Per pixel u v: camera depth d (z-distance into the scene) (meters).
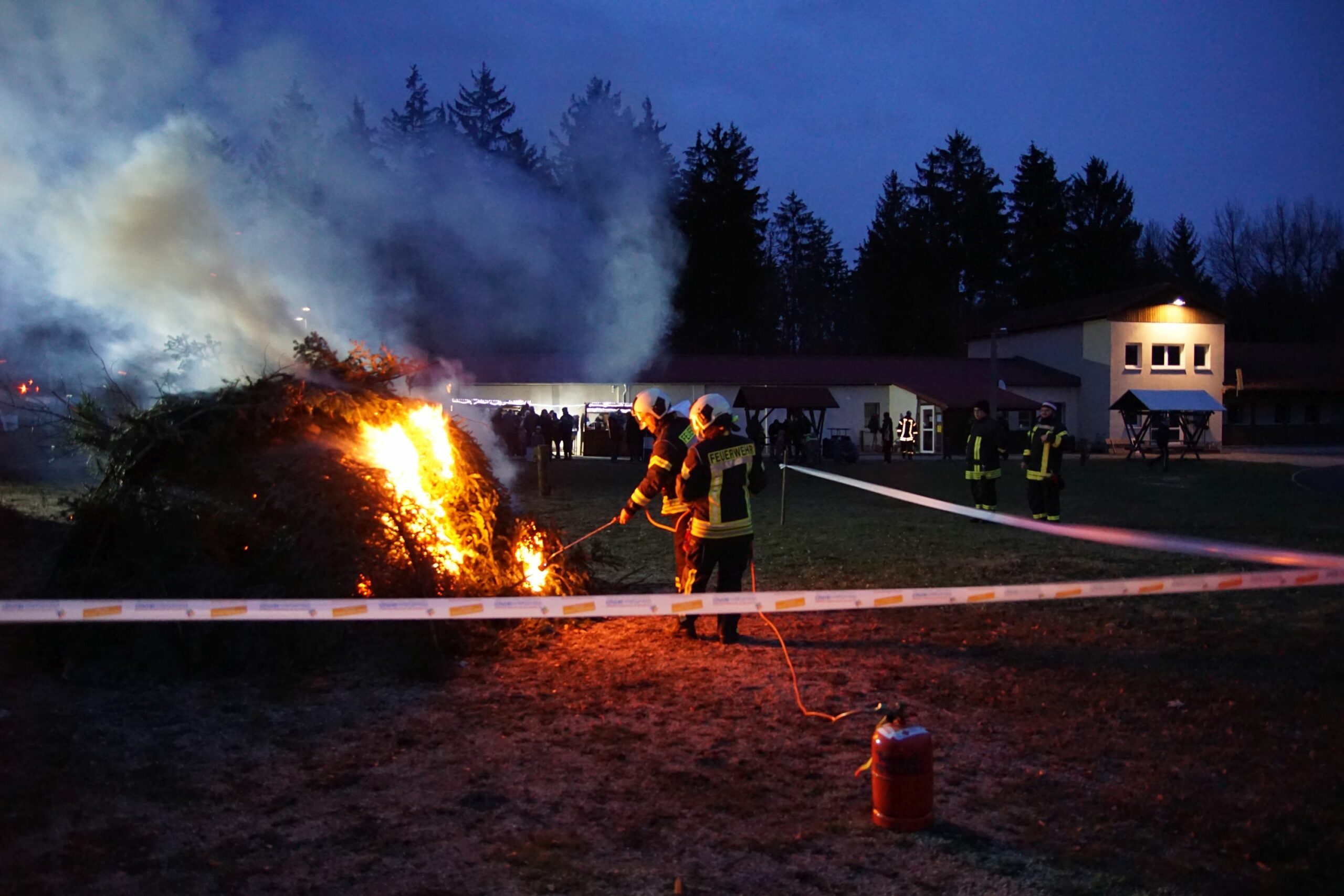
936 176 77.38
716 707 5.50
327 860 3.68
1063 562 10.66
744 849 3.79
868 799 4.27
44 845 3.77
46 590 6.34
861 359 46.19
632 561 10.68
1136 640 7.10
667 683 5.96
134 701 5.53
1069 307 48.69
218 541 6.55
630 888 3.48
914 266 72.06
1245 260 78.12
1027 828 3.99
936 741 5.00
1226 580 5.84
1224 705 5.55
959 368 45.78
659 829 3.96
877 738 4.00
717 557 6.84
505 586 7.25
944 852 3.77
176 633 6.07
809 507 17.36
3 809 4.06
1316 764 4.68
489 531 7.54
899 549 11.77
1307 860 3.72
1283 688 5.91
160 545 6.45
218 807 4.14
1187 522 14.99
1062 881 3.55
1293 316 75.81
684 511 7.33
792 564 10.60
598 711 5.43
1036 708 5.52
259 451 6.83
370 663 6.22
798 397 36.69
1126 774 4.57
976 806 4.20
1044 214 75.50
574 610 5.59
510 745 4.89
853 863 3.68
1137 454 41.97
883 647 6.89
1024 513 16.25
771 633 7.29
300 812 4.10
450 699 5.63
